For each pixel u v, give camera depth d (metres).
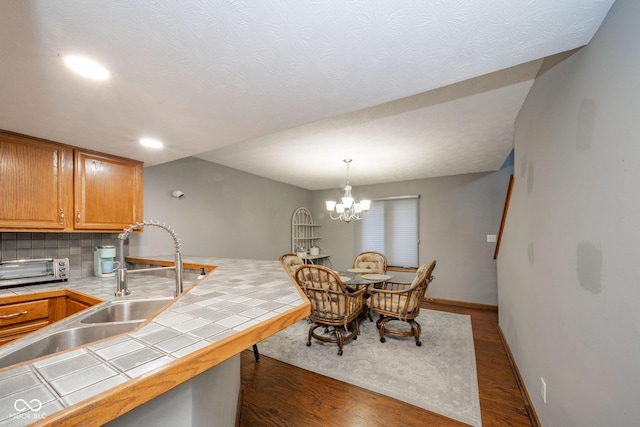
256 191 4.57
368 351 2.75
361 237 5.51
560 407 1.30
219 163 3.84
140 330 0.82
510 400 1.95
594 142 1.00
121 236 1.42
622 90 0.83
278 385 2.15
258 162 3.78
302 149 3.16
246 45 1.04
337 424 1.72
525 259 1.94
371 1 0.83
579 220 1.11
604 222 0.93
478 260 4.46
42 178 1.96
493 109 2.12
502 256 3.02
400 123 2.40
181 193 3.26
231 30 0.95
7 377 0.56
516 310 2.26
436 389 2.09
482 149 3.17
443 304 4.59
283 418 1.78
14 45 0.99
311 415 1.81
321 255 5.77
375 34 0.99
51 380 0.55
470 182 4.54
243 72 1.22
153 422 0.73
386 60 1.15
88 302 1.71
